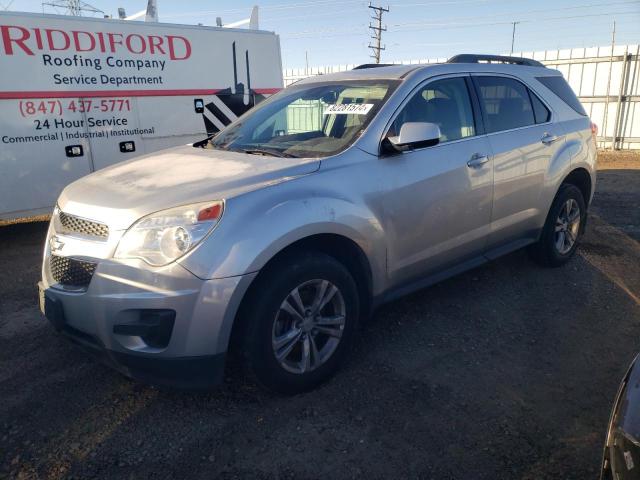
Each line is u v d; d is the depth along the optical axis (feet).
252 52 28.84
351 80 13.32
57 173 23.17
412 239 11.84
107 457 8.64
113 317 8.87
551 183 15.42
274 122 13.33
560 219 16.52
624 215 24.26
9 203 22.18
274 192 9.52
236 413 9.73
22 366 11.46
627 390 6.42
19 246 21.58
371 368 11.20
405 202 11.46
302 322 10.04
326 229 9.91
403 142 10.91
